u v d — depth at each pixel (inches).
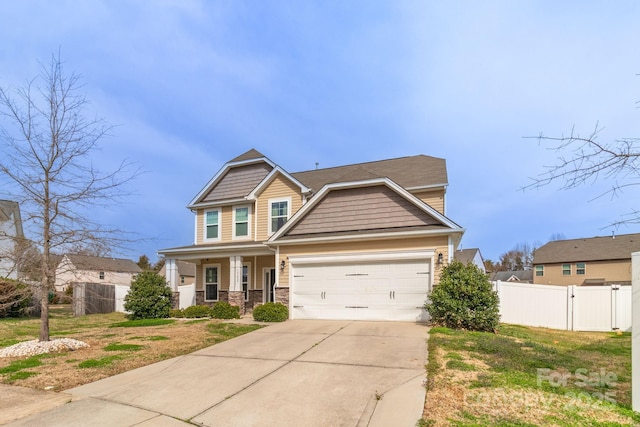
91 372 266.2
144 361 297.7
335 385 226.7
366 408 190.2
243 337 392.2
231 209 726.5
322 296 525.7
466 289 423.8
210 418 184.9
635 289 191.8
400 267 494.9
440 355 286.4
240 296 632.4
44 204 338.0
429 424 166.1
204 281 745.0
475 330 419.8
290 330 425.1
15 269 360.8
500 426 162.6
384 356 289.6
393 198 527.5
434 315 434.6
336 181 551.8
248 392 220.2
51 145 342.6
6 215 537.3
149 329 474.6
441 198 628.4
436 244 482.9
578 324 559.2
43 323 345.4
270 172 689.0
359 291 509.0
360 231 529.0
